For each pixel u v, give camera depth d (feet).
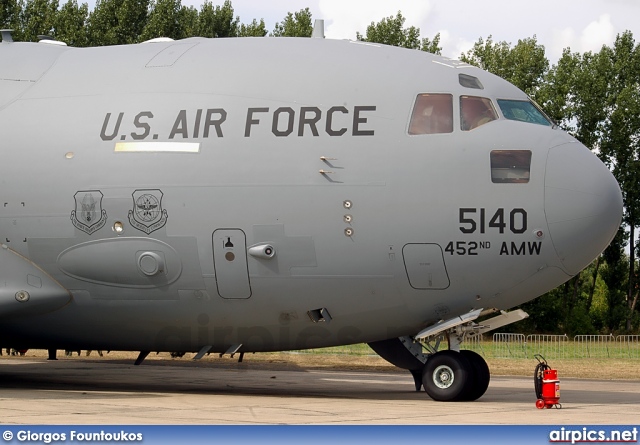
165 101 71.61
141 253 70.54
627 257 307.37
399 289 68.74
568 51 266.77
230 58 73.41
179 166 69.87
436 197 66.95
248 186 68.74
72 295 73.67
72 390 76.95
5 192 73.05
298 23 250.16
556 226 66.49
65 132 72.59
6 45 81.35
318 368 123.54
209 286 70.33
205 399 68.18
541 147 67.67
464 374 68.64
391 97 69.41
